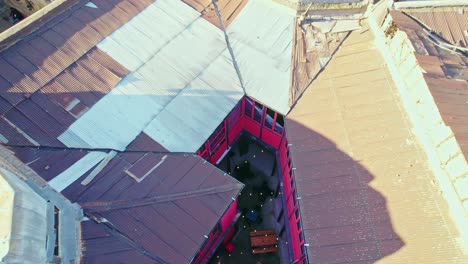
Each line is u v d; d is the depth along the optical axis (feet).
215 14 124.67
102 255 79.51
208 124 105.09
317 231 90.74
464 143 85.30
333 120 106.01
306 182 97.86
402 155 97.45
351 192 94.58
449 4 117.70
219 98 109.40
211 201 91.15
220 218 89.04
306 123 106.52
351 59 116.26
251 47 118.83
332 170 98.53
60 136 96.22
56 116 98.73
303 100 110.63
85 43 111.55
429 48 106.93
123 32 116.06
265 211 128.26
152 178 92.84
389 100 106.93
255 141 137.59
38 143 94.12
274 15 124.26
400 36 107.14
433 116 94.53
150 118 103.24
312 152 102.17
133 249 81.56
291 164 103.40
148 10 122.01
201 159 99.14
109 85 105.81
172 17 121.90
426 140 96.73
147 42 115.65
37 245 64.95
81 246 79.56
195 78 111.65
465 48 110.52
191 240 85.15
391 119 103.50
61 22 114.52
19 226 60.03
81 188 88.07
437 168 93.20
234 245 121.90
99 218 84.07
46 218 72.54
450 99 94.58
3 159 81.10
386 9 115.96
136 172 93.25
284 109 108.99
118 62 110.32
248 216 123.65
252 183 132.77
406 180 93.86
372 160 98.12
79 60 108.27
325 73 114.62
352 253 86.89
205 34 119.96
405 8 115.85
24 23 109.09
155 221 86.17
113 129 99.86
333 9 122.01
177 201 89.86
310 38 120.37
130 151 97.35
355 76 112.88
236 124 127.13
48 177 88.84
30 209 65.51
